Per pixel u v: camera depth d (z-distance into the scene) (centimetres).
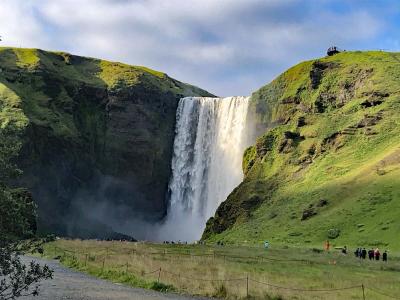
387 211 8138
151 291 3234
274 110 15825
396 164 9581
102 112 17300
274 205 11400
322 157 12344
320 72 15162
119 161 16800
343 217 8644
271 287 3206
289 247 7950
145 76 18962
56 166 14750
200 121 17400
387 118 11806
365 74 13825
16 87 15975
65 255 5912
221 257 6019
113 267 4406
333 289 3216
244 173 14375
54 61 18500
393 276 4306
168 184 17425
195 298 2984
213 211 15638
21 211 1566
